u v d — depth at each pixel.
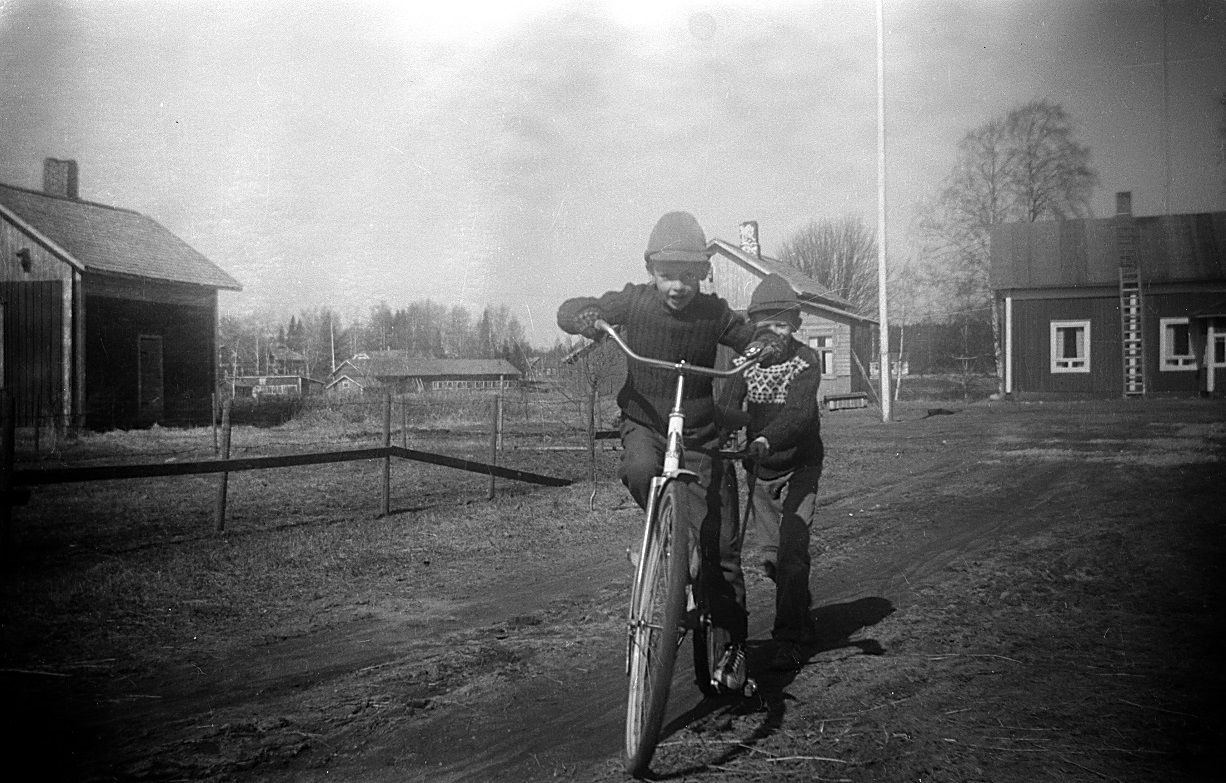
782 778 2.84
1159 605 5.02
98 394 18.56
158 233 19.56
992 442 13.83
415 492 10.18
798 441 4.10
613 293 3.44
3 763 2.98
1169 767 2.92
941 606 5.11
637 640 2.91
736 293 13.09
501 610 5.11
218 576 5.91
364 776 2.91
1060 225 24.08
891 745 3.11
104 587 5.52
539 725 3.35
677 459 3.07
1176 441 13.30
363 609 5.14
